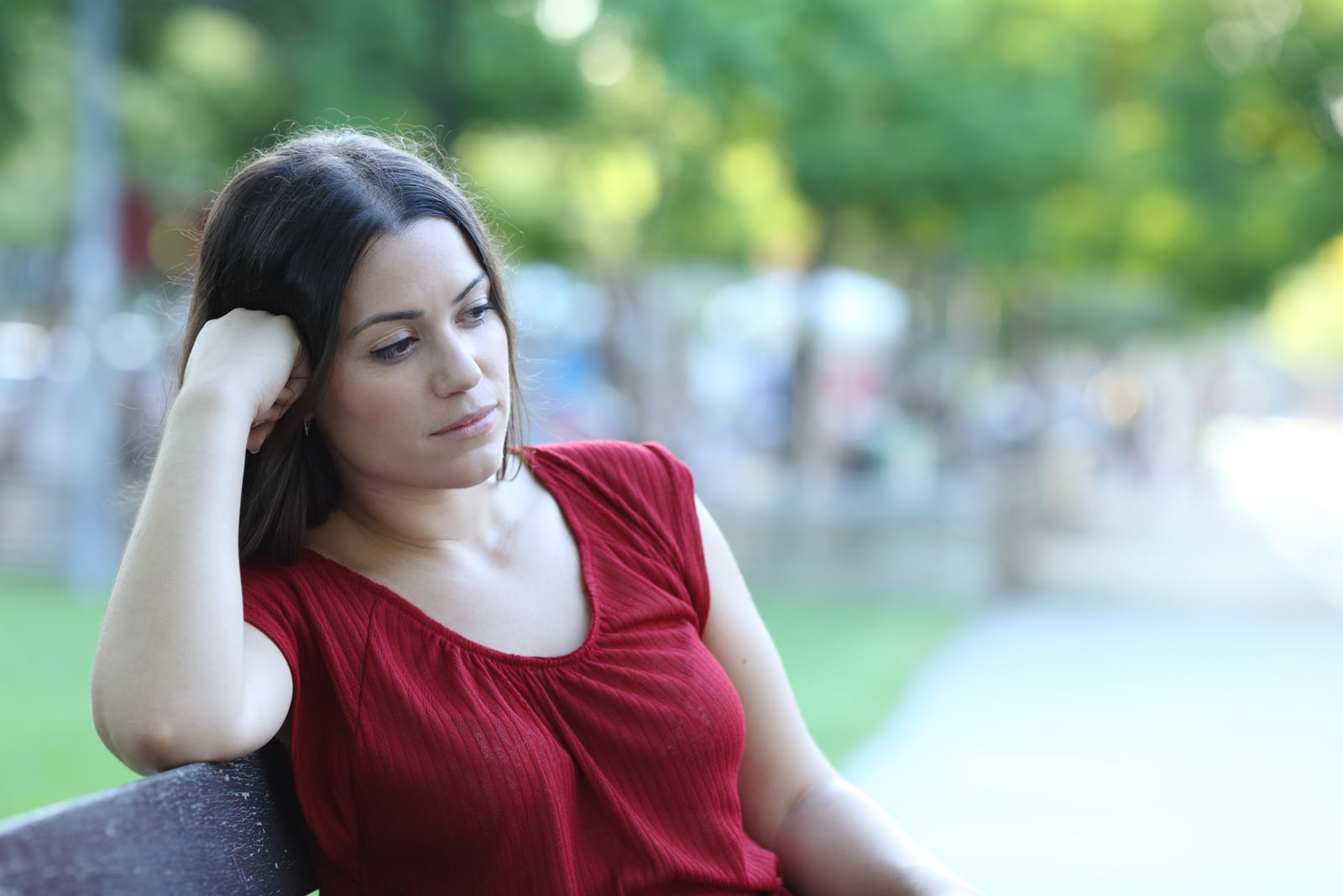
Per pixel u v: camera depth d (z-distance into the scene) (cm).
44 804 720
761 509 1802
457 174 308
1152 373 8088
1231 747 1020
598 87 1759
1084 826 812
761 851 272
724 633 287
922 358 3158
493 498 271
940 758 959
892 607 1680
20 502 1731
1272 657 1434
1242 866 740
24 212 2675
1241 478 5506
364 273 244
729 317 3147
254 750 231
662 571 276
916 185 1903
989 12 2128
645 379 2612
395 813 238
